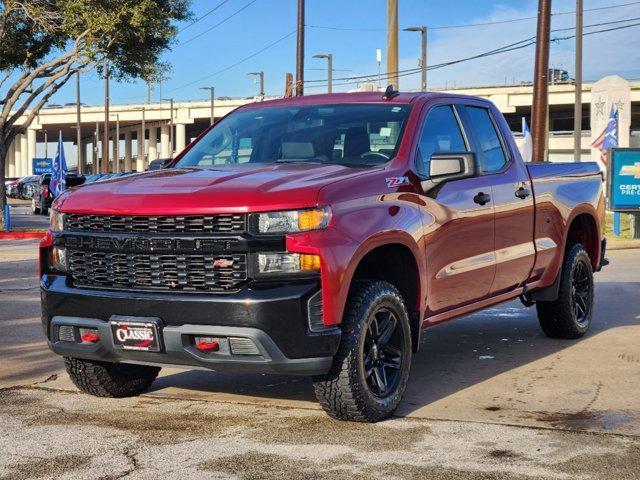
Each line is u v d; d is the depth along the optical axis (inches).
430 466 176.1
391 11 973.8
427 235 225.6
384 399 209.9
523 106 3378.4
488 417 213.2
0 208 1112.2
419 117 240.7
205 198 196.1
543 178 292.2
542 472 171.8
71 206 212.5
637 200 816.3
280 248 191.2
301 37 1341.0
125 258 203.8
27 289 490.0
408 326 218.1
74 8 1038.4
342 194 200.5
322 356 193.3
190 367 202.7
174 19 1147.9
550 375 258.7
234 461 181.0
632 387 241.8
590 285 323.3
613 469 173.2
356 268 212.7
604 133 1053.2
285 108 262.8
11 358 295.6
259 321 188.5
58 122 4623.5
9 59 1141.7
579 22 1249.4
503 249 265.1
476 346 307.9
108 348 205.8
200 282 195.8
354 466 176.7
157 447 191.5
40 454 187.2
